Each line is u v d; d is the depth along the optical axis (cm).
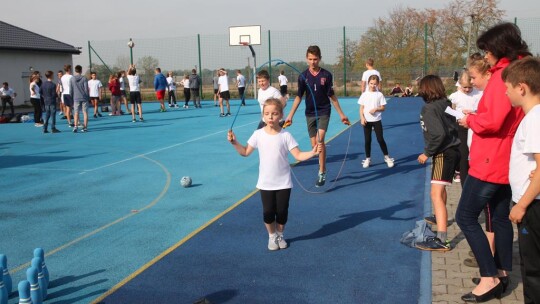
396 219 611
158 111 2481
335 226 589
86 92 1638
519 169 338
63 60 3394
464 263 472
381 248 516
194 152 1173
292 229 582
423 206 661
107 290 434
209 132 1558
